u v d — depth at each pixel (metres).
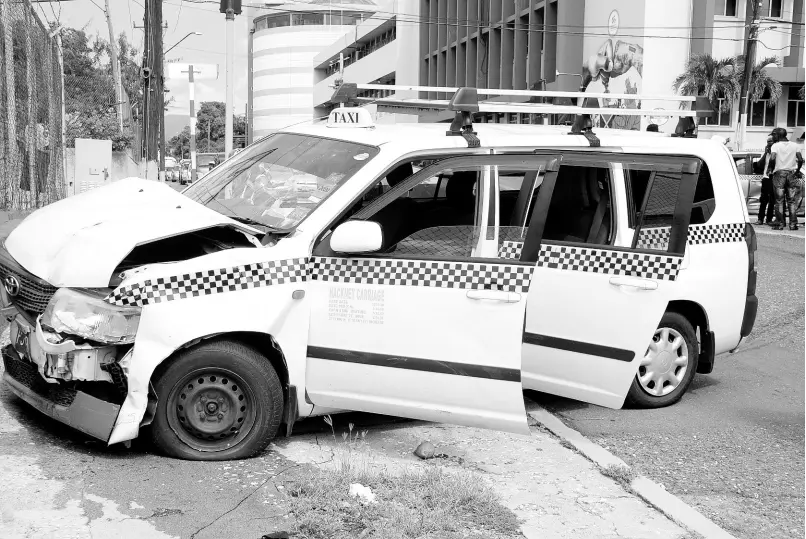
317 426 5.54
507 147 5.43
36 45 12.84
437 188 5.07
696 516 4.49
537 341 5.85
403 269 4.86
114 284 4.57
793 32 37.09
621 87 31.27
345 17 90.62
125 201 5.19
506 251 4.84
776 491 4.99
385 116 7.09
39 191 13.35
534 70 35.22
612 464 5.09
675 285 6.00
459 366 4.82
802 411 6.49
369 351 4.86
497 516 4.29
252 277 4.69
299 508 4.15
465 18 41.53
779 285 11.66
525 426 4.80
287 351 4.81
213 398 4.73
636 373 5.96
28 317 4.78
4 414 5.21
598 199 5.94
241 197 5.47
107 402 4.52
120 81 35.75
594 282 5.82
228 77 20.53
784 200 18.83
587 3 32.97
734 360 7.95
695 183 5.79
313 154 5.47
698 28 30.72
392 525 4.05
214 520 4.02
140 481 4.39
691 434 5.92
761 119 37.56
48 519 3.90
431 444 5.21
